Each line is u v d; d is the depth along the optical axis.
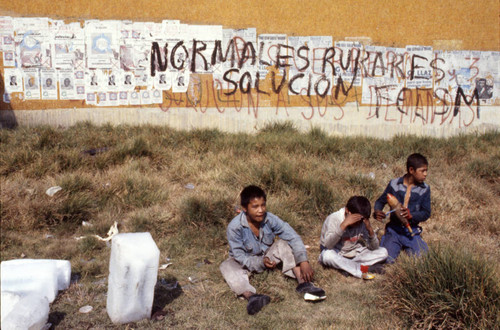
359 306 3.88
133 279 3.45
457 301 3.42
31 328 3.14
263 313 3.76
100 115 9.79
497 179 7.67
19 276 3.72
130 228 5.45
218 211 5.69
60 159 7.09
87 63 9.60
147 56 9.84
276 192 6.48
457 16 11.20
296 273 4.18
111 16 9.59
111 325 3.50
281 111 10.63
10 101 9.41
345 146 9.13
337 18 10.62
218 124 10.37
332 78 10.79
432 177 7.55
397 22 10.93
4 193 5.75
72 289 4.04
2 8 9.18
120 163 7.47
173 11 9.84
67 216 5.62
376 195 6.68
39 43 9.38
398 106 11.23
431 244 4.54
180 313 3.72
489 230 5.76
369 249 4.66
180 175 7.25
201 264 4.72
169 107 10.09
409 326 3.52
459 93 11.51
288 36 10.45
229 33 10.16
